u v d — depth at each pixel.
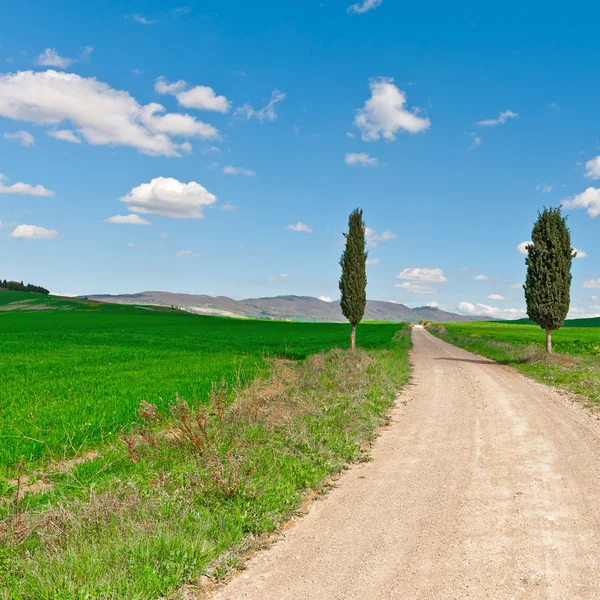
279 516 7.60
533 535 6.79
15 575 5.70
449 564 6.05
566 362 29.19
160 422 13.73
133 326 74.44
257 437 11.66
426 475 9.62
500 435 12.65
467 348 50.22
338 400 16.02
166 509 7.38
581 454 10.73
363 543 6.73
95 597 5.16
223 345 42.84
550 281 33.84
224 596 5.52
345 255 36.72
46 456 11.09
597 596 5.26
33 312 110.12
